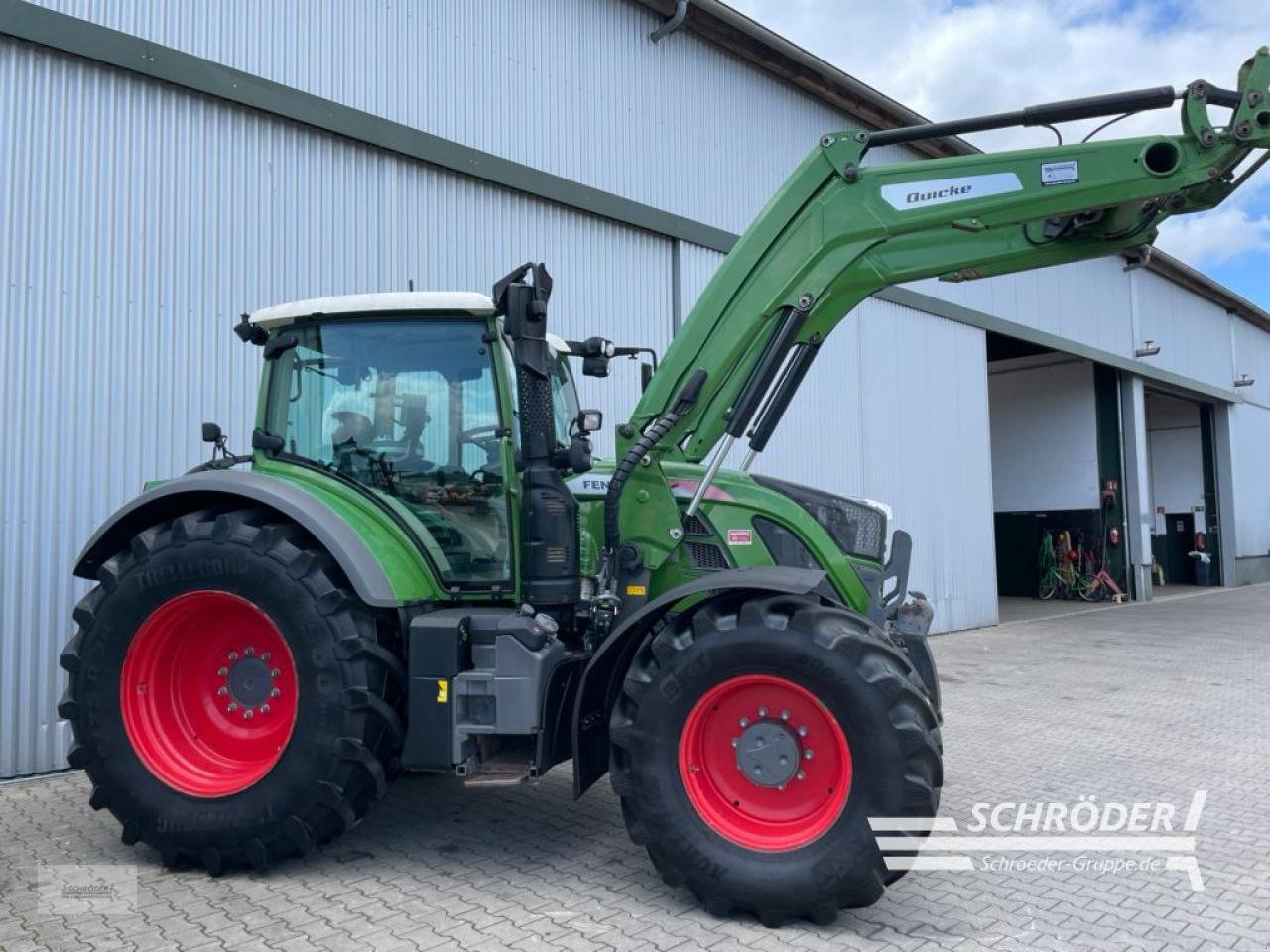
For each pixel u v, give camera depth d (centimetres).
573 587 388
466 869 380
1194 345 2000
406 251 696
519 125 773
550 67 801
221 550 370
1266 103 379
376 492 409
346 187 664
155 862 386
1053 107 402
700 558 411
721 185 956
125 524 407
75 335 536
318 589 362
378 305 409
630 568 404
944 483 1240
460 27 736
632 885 364
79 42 536
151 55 564
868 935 318
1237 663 958
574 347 471
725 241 955
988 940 315
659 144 894
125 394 553
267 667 386
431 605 397
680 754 338
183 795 369
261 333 433
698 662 336
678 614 361
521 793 489
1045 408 1861
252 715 387
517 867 383
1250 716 693
